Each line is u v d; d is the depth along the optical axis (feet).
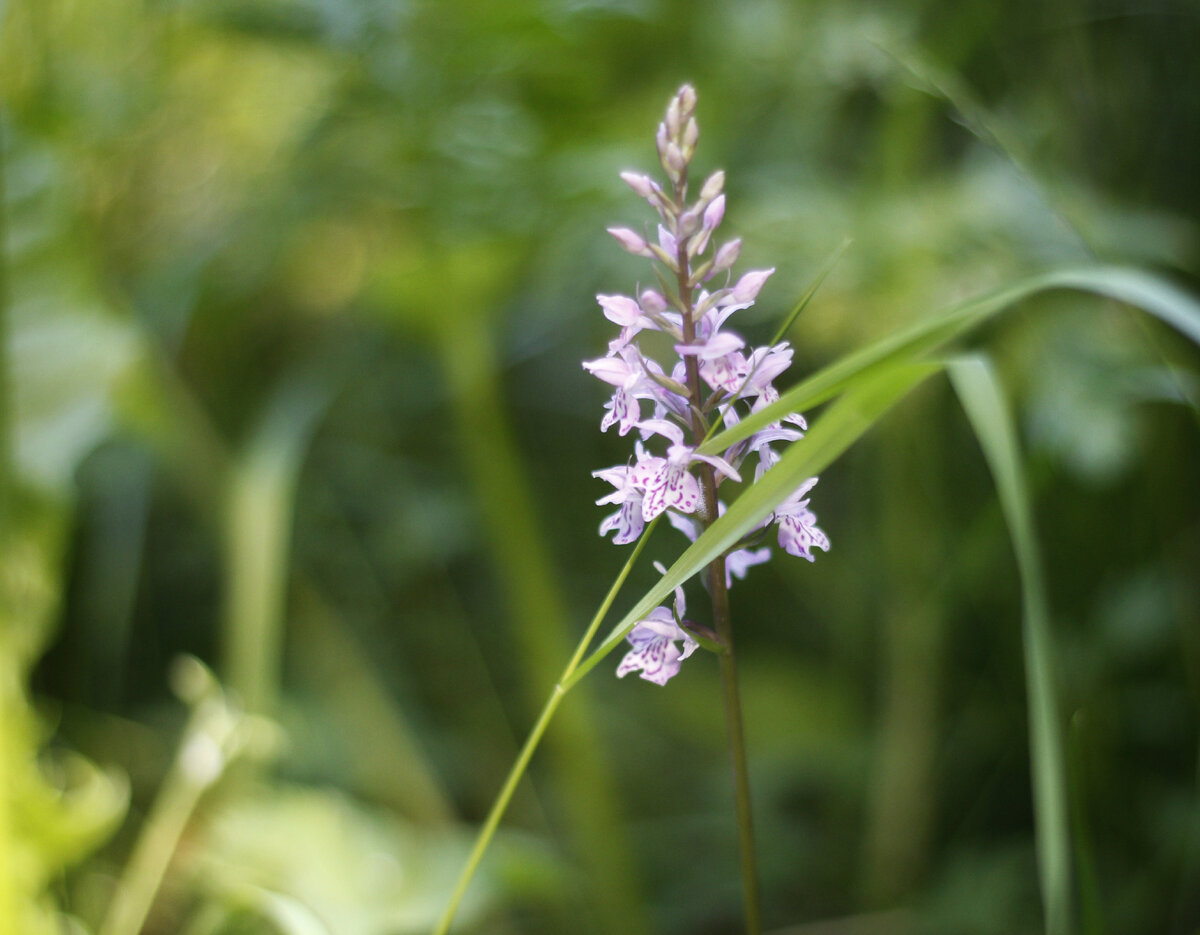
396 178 2.50
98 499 3.02
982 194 2.38
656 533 3.37
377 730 2.76
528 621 2.51
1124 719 2.53
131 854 2.50
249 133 3.08
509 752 3.03
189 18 2.57
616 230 1.67
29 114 2.53
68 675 2.97
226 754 2.18
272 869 2.14
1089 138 2.69
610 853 2.45
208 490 2.68
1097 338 2.26
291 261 3.16
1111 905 2.35
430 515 3.20
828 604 3.13
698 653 3.17
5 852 2.04
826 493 3.34
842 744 2.85
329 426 3.35
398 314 2.56
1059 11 2.67
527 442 3.52
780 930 2.51
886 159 2.47
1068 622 2.71
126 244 3.09
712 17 2.61
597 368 1.68
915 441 2.62
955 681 2.84
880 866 2.61
